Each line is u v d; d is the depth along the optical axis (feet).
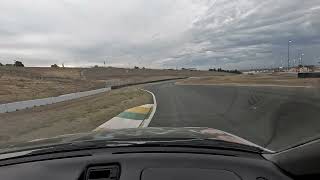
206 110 80.43
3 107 114.62
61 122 77.51
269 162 10.53
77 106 123.54
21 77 325.01
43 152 10.58
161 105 102.99
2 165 10.12
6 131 67.51
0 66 419.74
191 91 183.62
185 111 81.05
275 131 43.37
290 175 10.01
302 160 9.98
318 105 61.57
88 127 69.00
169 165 9.84
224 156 10.45
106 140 11.53
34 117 92.48
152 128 15.21
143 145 10.84
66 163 9.92
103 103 128.26
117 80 584.40
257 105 77.30
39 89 263.08
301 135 38.47
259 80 280.72
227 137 13.17
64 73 528.22
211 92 157.38
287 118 52.39
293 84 164.25
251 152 11.13
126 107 108.27
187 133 13.26
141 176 9.49
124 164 9.82
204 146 10.93
